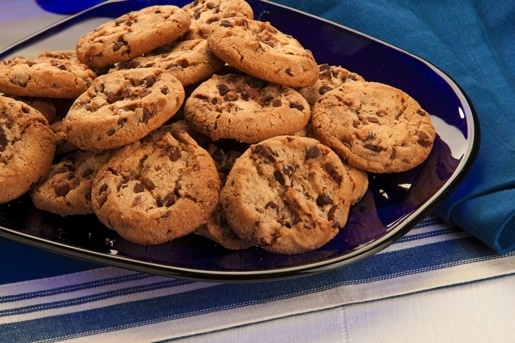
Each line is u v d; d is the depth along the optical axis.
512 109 0.65
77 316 0.57
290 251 0.56
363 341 0.57
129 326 0.57
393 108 0.63
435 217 0.61
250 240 0.56
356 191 0.59
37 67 0.62
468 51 0.71
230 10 0.67
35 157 0.60
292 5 0.75
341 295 0.58
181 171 0.58
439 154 0.61
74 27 0.70
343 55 0.68
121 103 0.59
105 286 0.58
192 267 0.55
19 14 0.77
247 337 0.57
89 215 0.59
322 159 0.59
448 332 0.57
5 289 0.58
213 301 0.58
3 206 0.60
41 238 0.57
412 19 0.72
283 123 0.60
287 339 0.57
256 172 0.58
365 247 0.56
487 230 0.59
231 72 0.63
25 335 0.56
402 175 0.60
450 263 0.59
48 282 0.58
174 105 0.59
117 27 0.65
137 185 0.58
